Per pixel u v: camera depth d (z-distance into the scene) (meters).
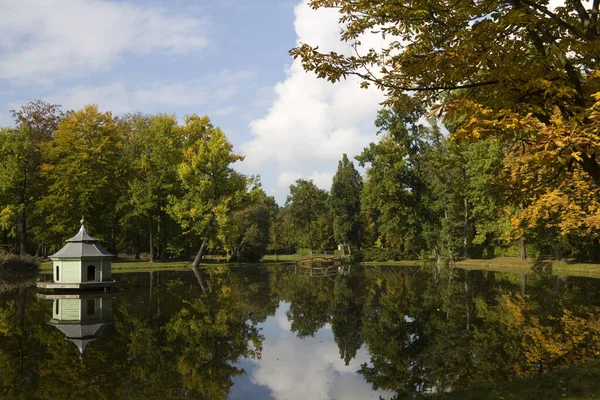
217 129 43.97
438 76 9.04
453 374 10.48
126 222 46.03
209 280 33.12
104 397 9.23
